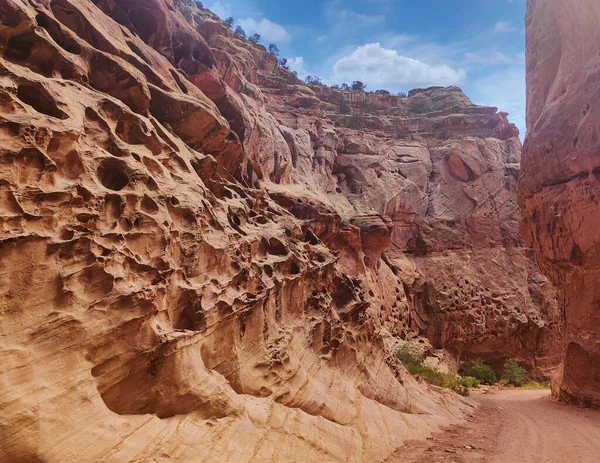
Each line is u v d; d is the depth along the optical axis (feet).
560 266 72.13
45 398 16.65
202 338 25.91
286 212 56.70
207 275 28.55
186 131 43.80
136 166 24.57
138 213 23.45
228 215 35.76
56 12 36.14
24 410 15.75
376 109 203.72
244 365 29.66
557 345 134.41
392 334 108.68
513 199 149.89
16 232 17.49
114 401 20.39
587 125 63.57
